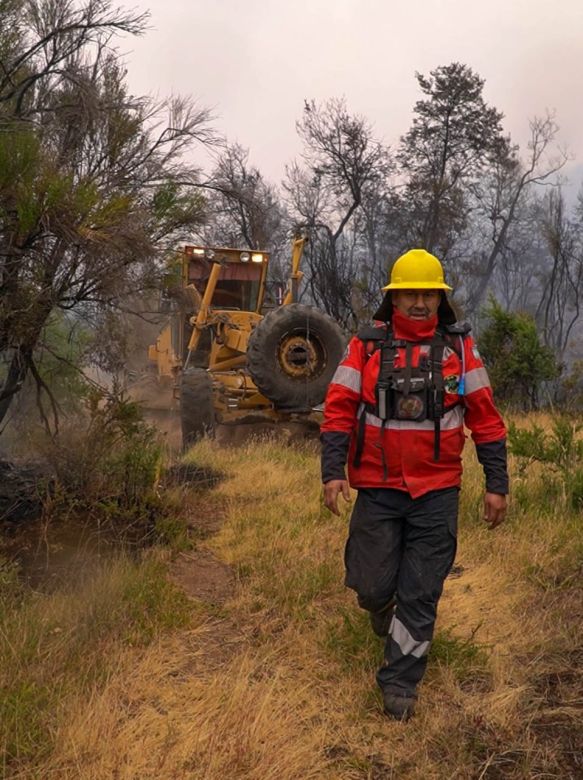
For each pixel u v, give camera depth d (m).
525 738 2.87
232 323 10.27
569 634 3.63
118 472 5.47
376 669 3.36
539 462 6.62
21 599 3.84
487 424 3.12
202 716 2.97
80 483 5.38
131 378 10.05
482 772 2.67
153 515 5.41
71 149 5.38
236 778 2.62
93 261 5.00
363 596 3.16
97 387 5.76
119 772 2.63
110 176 5.38
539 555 4.63
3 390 5.52
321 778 2.65
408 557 3.12
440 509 3.09
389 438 3.09
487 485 3.12
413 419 3.05
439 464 3.09
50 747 2.72
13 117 4.93
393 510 3.13
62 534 4.84
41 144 4.89
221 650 3.60
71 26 5.28
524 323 13.58
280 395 9.43
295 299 11.10
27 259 4.87
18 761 2.66
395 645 3.08
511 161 32.12
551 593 4.16
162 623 3.79
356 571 3.17
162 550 4.78
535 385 13.41
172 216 5.39
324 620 3.85
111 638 3.56
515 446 6.25
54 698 2.98
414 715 3.04
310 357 9.47
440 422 3.07
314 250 19.70
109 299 5.34
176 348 10.82
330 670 3.38
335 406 3.17
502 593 4.22
